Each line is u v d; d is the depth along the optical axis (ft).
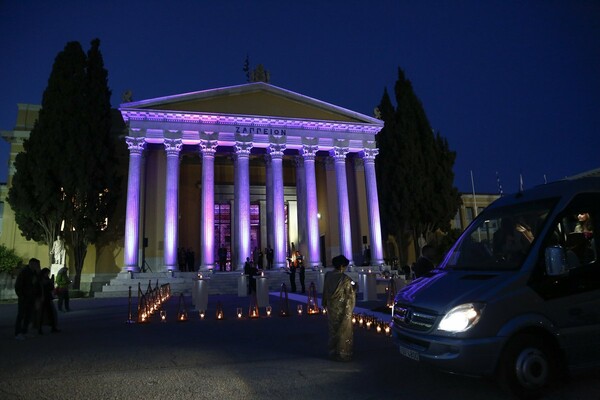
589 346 18.25
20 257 89.86
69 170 82.84
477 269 20.79
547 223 19.52
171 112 94.79
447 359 17.28
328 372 21.83
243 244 94.22
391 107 118.32
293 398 17.92
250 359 25.04
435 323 18.11
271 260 97.96
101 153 88.12
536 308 17.79
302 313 46.55
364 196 115.24
